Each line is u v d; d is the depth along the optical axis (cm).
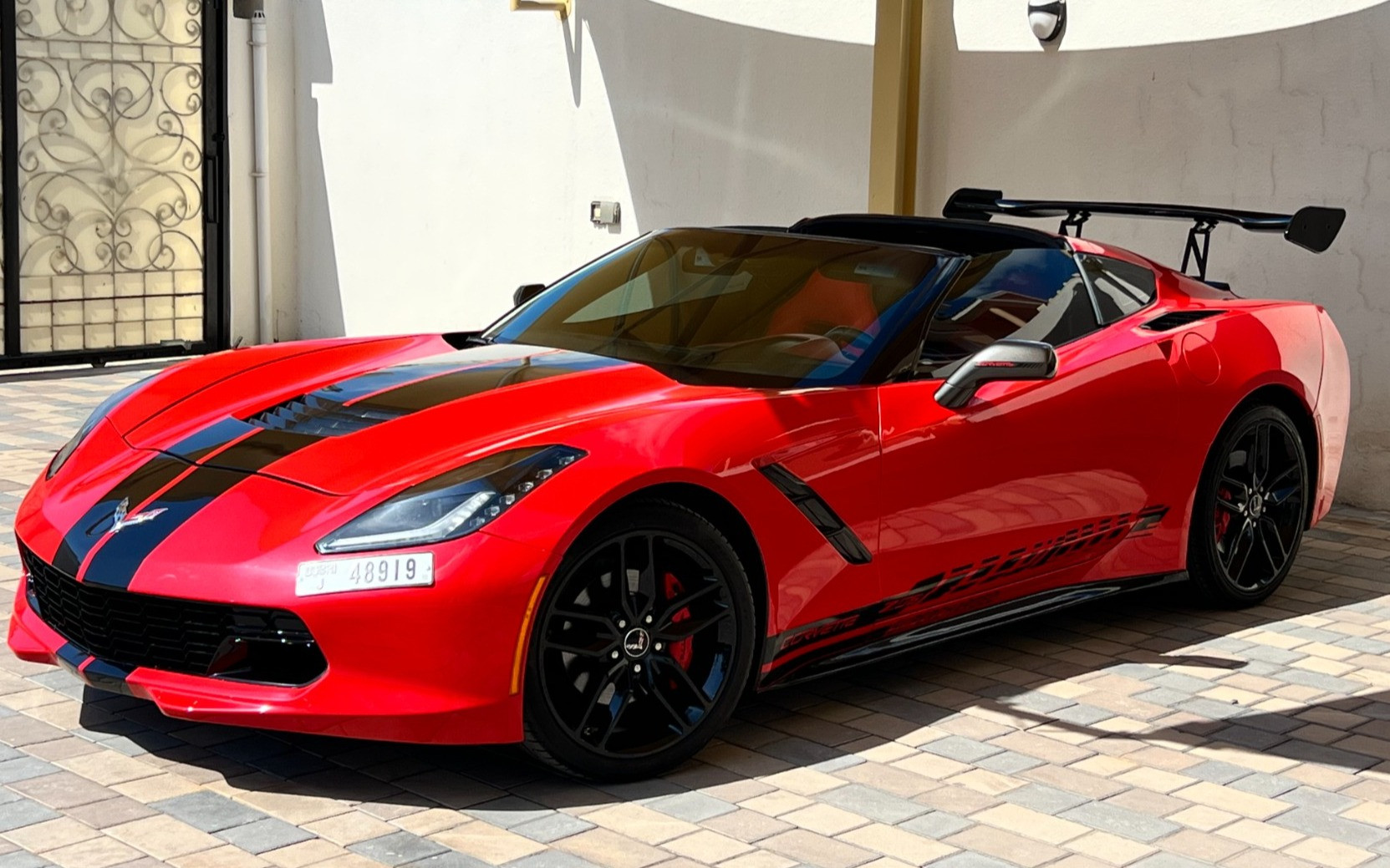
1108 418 442
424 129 1010
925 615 410
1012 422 414
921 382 399
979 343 427
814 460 366
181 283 1044
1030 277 456
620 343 422
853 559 378
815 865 301
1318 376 517
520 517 315
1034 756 367
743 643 355
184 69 1024
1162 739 382
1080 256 472
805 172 813
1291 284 659
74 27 966
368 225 1054
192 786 328
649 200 895
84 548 336
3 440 727
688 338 417
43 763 338
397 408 365
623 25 894
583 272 476
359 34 1038
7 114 938
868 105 780
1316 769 365
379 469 333
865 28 776
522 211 963
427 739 313
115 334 1014
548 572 316
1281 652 460
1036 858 308
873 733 380
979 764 361
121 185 1002
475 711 314
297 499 328
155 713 371
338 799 324
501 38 959
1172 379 462
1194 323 482
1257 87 658
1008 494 415
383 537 312
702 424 349
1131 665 443
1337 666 447
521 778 341
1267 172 659
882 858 306
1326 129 640
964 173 757
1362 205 633
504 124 965
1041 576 440
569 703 331
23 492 611
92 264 995
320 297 1092
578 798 331
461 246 999
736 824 320
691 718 348
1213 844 319
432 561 309
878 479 379
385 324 1054
